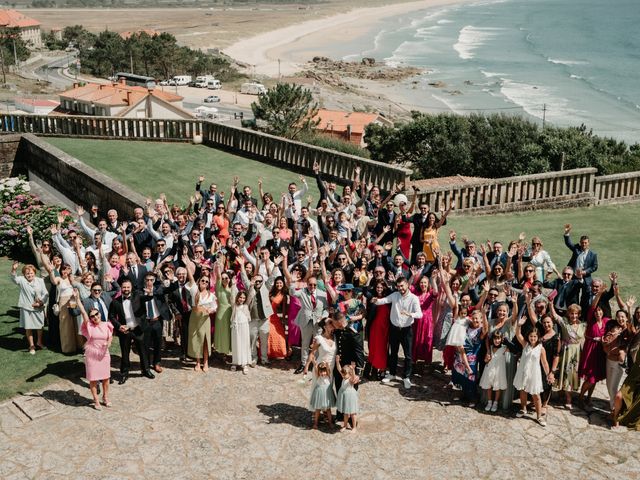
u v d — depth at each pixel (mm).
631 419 12133
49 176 28891
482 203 25109
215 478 10625
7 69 165125
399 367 14352
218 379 13781
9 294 18312
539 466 11023
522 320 12555
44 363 14297
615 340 12391
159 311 13734
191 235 16938
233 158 31250
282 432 11875
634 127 97875
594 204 26484
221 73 166625
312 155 28312
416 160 54875
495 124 51250
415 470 10891
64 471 10758
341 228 16984
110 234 17016
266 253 14695
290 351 14859
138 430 11875
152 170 28922
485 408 12742
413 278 14062
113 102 83875
